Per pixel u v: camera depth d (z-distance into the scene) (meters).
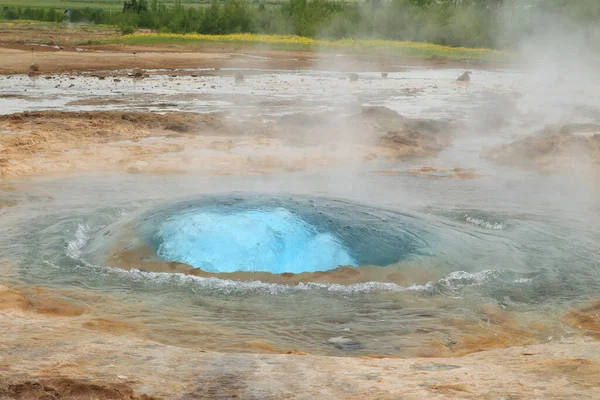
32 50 46.12
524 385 4.61
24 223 10.41
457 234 9.42
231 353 5.74
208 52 51.53
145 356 5.24
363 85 36.16
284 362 5.27
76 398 4.21
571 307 7.64
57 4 131.00
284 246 8.37
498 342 6.71
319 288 7.94
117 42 54.81
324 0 73.38
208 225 8.62
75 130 19.25
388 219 9.16
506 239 9.88
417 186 14.50
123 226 9.34
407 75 42.91
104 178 14.34
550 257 9.25
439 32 65.00
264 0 125.44
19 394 4.15
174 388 4.50
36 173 14.54
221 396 4.37
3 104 25.64
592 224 11.12
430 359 5.59
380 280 8.11
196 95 29.83
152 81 35.28
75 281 8.12
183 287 7.92
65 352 5.20
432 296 7.86
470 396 4.36
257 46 55.53
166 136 19.17
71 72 38.50
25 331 5.82
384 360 5.53
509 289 8.10
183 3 122.12
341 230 8.60
